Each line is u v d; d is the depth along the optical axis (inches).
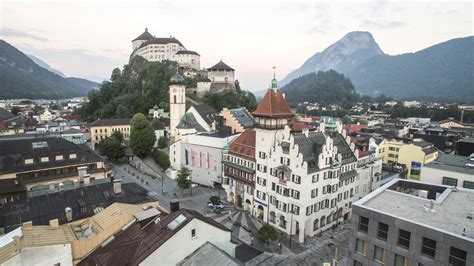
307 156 2763.3
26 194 2404.0
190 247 1582.2
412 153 4483.3
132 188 2324.1
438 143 5295.3
